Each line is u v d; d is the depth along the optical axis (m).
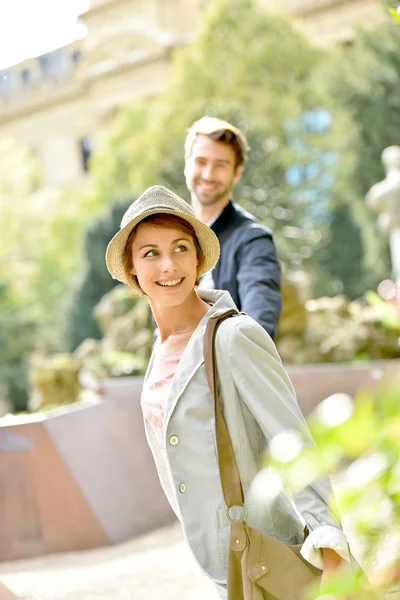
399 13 2.17
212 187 3.05
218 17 25.80
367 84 20.77
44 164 50.47
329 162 24.62
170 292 1.93
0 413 27.59
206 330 1.85
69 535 5.61
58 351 29.48
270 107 24.91
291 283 9.40
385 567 1.09
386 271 20.52
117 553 5.48
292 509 1.87
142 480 6.38
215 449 1.82
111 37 46.09
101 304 11.02
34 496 5.59
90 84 47.50
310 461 0.96
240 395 1.82
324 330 9.37
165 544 5.61
